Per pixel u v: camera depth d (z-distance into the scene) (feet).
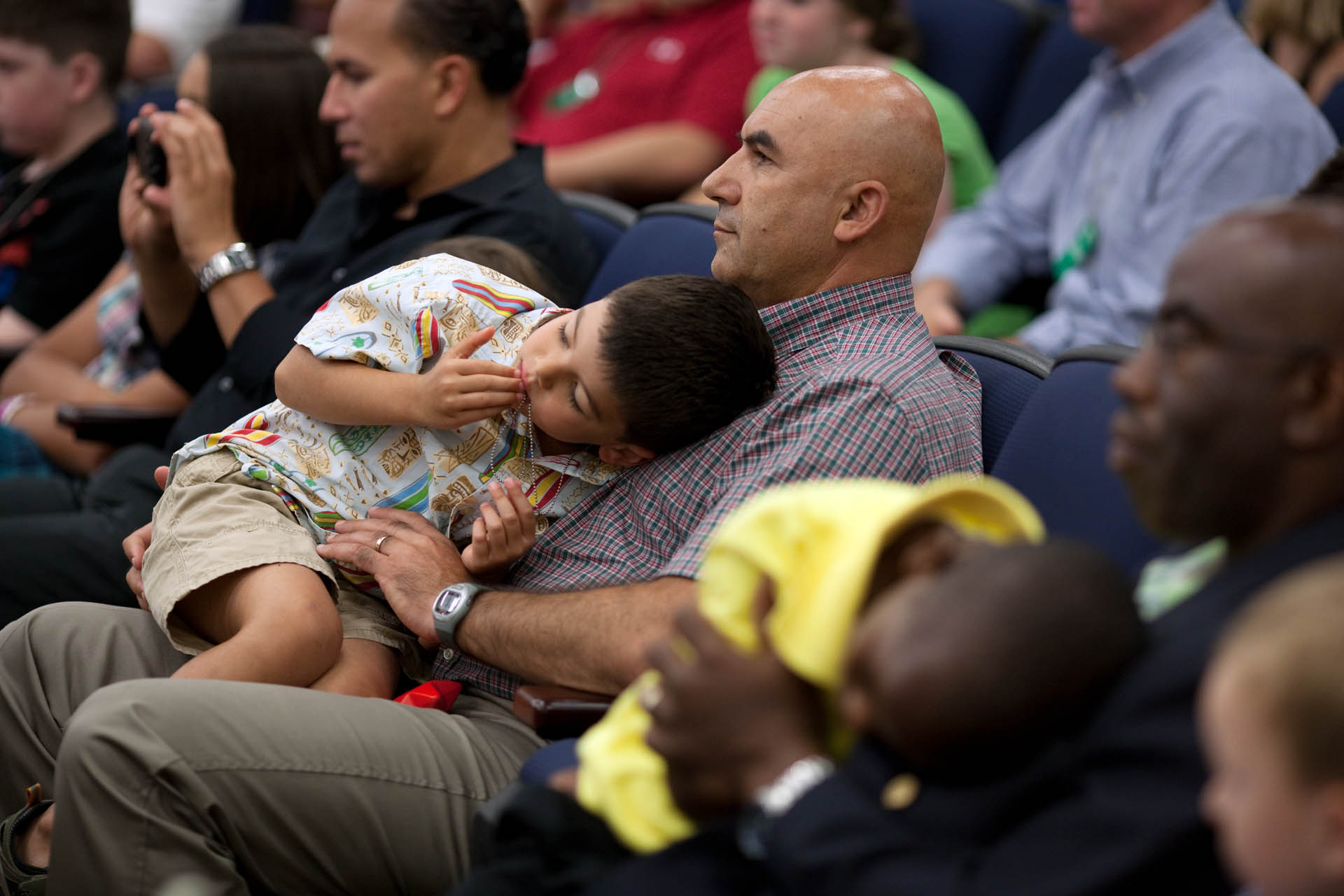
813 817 7.30
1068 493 10.96
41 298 23.99
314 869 10.85
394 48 17.19
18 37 23.59
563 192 19.62
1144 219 19.02
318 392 12.55
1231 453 7.07
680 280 11.98
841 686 7.52
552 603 11.44
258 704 10.78
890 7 25.16
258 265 17.39
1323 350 6.82
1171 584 8.59
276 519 12.60
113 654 12.80
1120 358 11.26
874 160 12.46
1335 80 19.90
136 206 18.02
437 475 12.76
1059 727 7.03
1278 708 5.60
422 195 18.01
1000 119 26.37
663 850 8.15
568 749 10.62
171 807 10.21
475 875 8.88
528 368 11.96
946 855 7.06
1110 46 19.80
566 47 29.48
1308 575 5.94
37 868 11.46
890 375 11.89
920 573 7.65
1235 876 6.44
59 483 18.47
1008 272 21.98
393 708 11.46
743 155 13.03
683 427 11.86
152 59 35.32
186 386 19.31
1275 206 7.32
